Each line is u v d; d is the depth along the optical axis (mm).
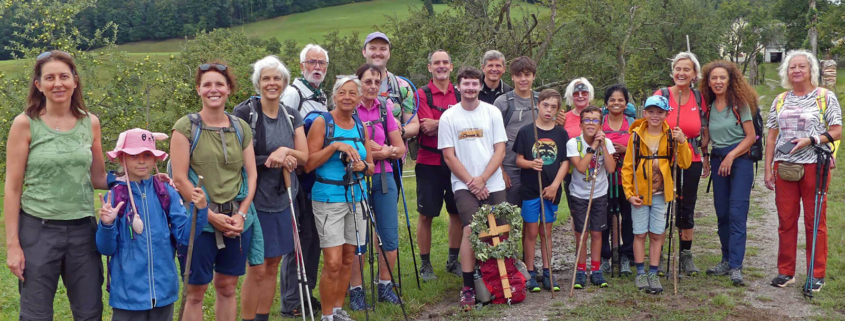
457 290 6129
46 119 3789
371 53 5980
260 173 4512
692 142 6086
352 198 4887
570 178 6250
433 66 6453
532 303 5547
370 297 5895
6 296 6379
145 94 16219
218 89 4094
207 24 75375
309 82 5434
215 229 4113
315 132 4883
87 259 3891
